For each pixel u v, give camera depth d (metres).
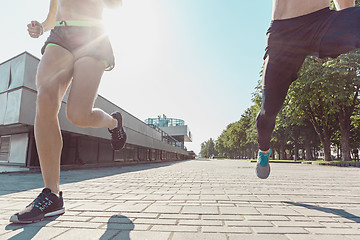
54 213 1.99
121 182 4.58
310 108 20.67
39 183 4.29
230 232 1.62
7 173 6.59
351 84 16.06
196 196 3.03
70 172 7.28
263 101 2.32
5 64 7.55
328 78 15.99
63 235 1.53
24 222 1.77
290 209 2.34
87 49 1.97
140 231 1.62
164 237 1.50
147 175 6.24
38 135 1.96
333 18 1.74
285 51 2.00
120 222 1.84
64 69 2.02
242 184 4.36
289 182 4.77
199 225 1.78
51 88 1.96
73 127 8.80
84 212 2.15
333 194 3.30
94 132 10.25
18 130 8.09
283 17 1.97
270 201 2.75
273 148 42.09
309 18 1.83
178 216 2.04
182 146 53.44
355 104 18.48
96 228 1.69
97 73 1.99
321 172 8.23
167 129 54.38
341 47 1.76
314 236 1.55
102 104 11.06
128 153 16.06
